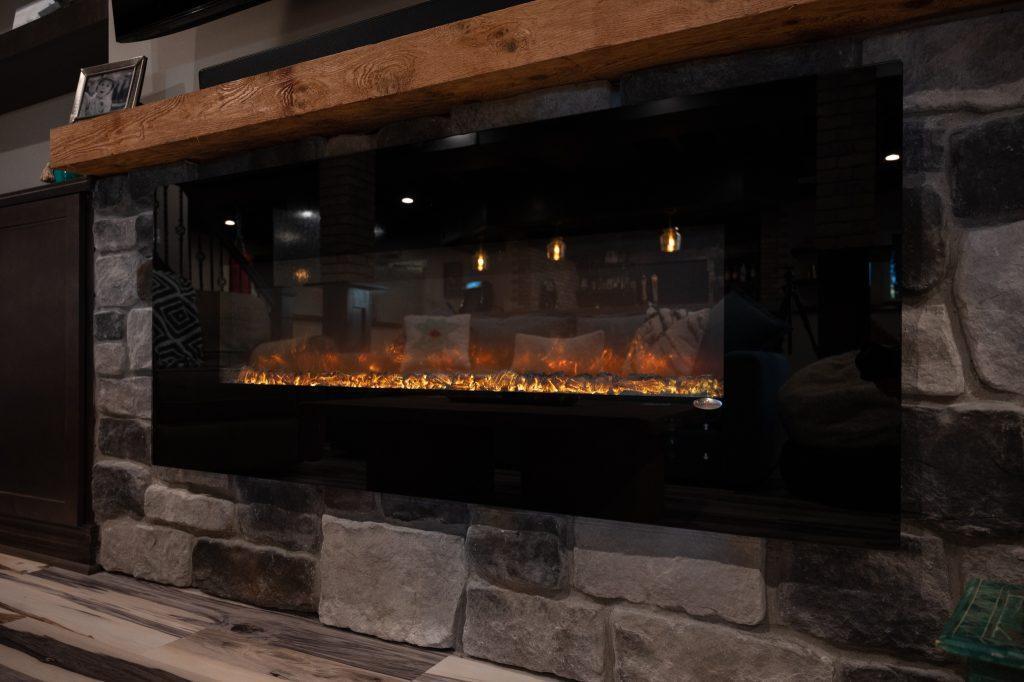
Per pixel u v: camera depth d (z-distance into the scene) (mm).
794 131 1238
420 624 1648
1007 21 1135
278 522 1877
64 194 2318
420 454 1594
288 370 1909
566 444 1431
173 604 1937
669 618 1371
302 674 1504
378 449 1647
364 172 1729
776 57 1316
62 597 1987
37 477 2361
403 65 1502
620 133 1405
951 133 1174
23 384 2410
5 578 2158
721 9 1195
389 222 1742
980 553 1128
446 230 1726
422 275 1892
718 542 1330
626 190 1433
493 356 1882
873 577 1202
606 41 1292
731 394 1301
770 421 1256
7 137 3799
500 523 1556
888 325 1157
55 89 3504
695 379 1425
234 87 1746
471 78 1441
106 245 2242
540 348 1819
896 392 1146
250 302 1957
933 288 1178
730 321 1327
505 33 1391
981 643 787
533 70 1406
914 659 1170
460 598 1608
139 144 1927
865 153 1180
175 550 2070
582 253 1782
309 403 1752
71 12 2873
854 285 1188
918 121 1197
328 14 2162
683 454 1326
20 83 3432
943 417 1160
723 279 1352
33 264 2396
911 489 1180
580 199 1493
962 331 1155
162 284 2049
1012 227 1121
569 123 1462
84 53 3094
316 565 1812
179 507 2061
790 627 1270
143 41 2588
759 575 1293
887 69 1164
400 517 1688
